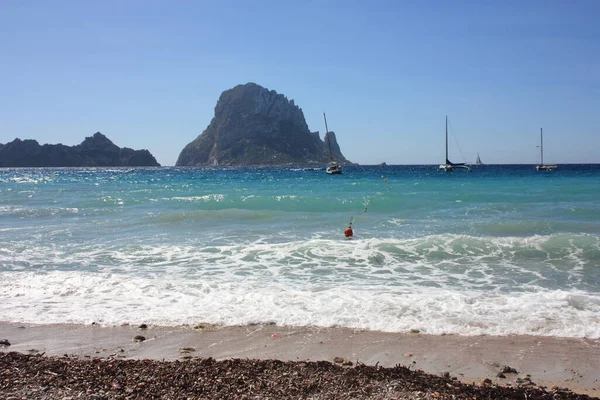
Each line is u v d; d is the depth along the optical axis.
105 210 24.89
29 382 6.06
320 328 8.47
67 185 50.09
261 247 15.20
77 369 6.54
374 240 15.76
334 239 16.86
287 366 6.71
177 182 56.12
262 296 10.16
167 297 10.20
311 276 12.10
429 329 8.37
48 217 22.70
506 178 55.44
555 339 7.96
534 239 15.58
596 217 21.25
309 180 57.09
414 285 11.21
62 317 9.03
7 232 18.56
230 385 6.03
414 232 18.14
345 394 5.79
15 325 8.65
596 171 86.69
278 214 22.80
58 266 13.16
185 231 18.83
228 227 19.72
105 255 14.51
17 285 11.02
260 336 8.13
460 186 39.41
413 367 6.96
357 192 34.09
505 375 6.72
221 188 41.12
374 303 9.67
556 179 51.00
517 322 8.63
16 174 101.94
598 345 7.72
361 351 7.53
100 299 10.09
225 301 9.91
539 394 6.00
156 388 5.92
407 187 39.16
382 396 5.74
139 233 18.39
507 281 11.58
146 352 7.47
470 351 7.52
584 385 6.44
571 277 11.92
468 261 13.64
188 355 7.37
